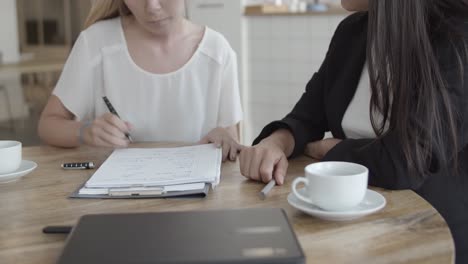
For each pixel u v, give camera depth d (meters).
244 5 4.28
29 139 4.06
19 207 1.01
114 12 1.76
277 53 4.14
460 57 1.15
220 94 1.77
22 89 4.83
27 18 6.29
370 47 1.17
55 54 5.75
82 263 0.65
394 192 1.07
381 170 1.09
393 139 1.11
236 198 1.03
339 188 0.89
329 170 0.97
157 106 1.71
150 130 1.72
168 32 1.66
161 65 1.70
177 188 1.06
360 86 1.38
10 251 0.81
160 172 1.13
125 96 1.71
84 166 1.25
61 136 1.46
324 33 3.86
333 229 0.88
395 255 0.78
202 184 1.07
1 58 4.25
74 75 1.68
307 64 4.00
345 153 1.16
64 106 1.67
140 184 1.07
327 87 1.46
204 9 4.42
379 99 1.19
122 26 1.74
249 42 4.28
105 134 1.40
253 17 4.21
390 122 1.14
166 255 0.67
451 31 1.16
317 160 1.32
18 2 6.04
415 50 1.11
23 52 5.91
